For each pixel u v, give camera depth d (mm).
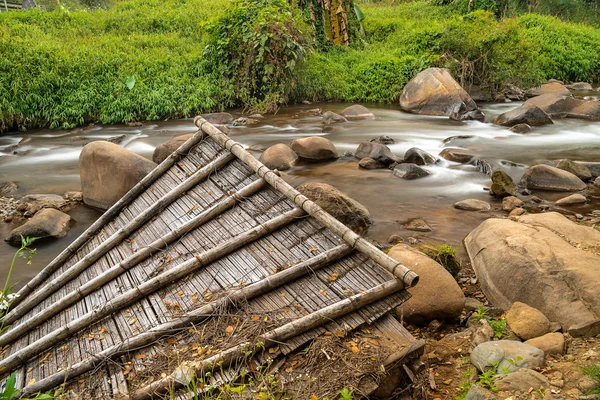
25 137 13109
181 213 5102
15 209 8695
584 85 19125
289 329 3652
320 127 13609
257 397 3328
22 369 3965
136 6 20219
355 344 3641
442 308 4965
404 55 18641
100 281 4605
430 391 3922
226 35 16047
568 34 22438
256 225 4637
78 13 18797
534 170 9133
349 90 17219
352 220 7434
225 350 3611
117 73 14898
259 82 16500
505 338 4473
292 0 19172
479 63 17547
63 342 4094
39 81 13914
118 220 5488
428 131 13195
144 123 14352
